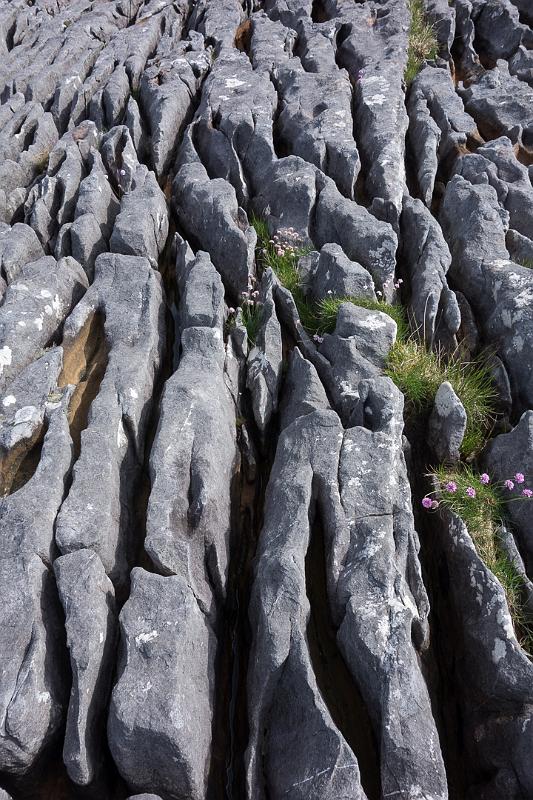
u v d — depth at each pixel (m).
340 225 2.22
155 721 1.34
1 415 1.78
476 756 1.44
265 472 1.83
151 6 3.80
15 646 1.42
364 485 1.60
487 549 1.59
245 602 1.60
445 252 2.12
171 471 1.61
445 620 1.58
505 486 1.64
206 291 2.02
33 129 2.75
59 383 1.90
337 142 2.46
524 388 1.85
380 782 1.36
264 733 1.43
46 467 1.62
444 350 1.99
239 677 1.56
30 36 3.71
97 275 2.08
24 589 1.46
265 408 1.87
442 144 2.64
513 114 2.77
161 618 1.44
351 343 1.87
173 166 2.71
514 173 2.47
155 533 1.53
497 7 3.44
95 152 2.53
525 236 2.25
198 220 2.31
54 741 1.42
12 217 2.40
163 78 2.95
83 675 1.39
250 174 2.54
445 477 1.69
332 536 1.56
